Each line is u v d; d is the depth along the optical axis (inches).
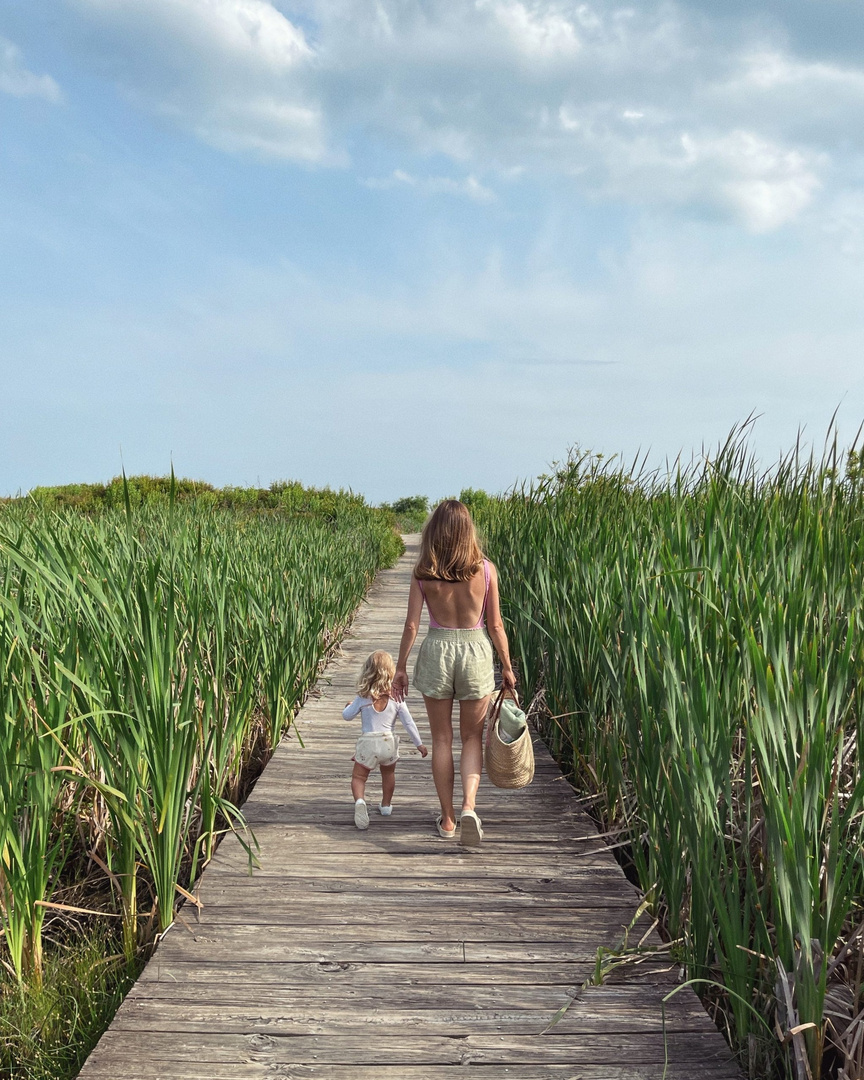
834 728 107.7
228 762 190.4
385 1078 93.4
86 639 127.1
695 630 123.0
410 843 163.6
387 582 653.3
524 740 160.6
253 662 199.0
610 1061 96.8
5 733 110.7
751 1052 96.4
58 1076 101.0
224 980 113.0
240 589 225.5
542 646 242.1
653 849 130.7
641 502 254.4
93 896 149.2
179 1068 94.8
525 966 117.2
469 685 156.3
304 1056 97.0
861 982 101.8
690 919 116.9
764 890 102.5
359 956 119.6
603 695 172.9
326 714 267.9
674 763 116.7
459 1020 104.3
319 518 784.3
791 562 134.2
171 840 126.2
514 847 161.3
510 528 370.0
